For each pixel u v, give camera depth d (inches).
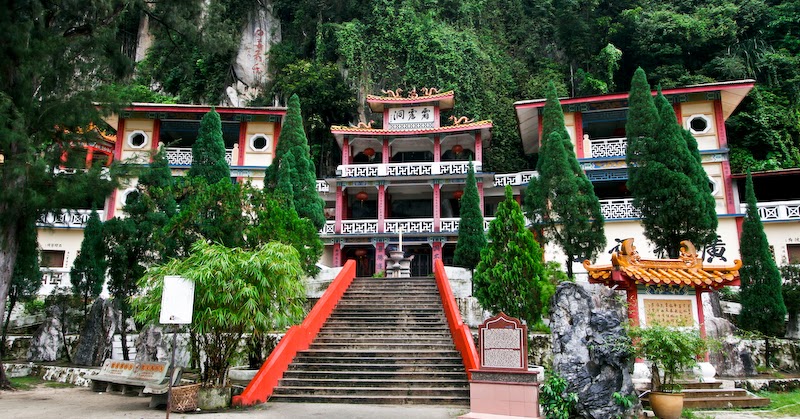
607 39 1544.0
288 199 803.4
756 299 666.8
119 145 1097.4
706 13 1465.3
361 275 1177.4
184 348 653.3
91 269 711.7
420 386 489.4
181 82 1615.4
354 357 540.7
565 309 382.6
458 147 1222.9
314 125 1425.9
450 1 1598.2
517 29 1663.4
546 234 776.3
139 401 478.3
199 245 472.4
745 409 445.7
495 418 358.9
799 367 624.1
